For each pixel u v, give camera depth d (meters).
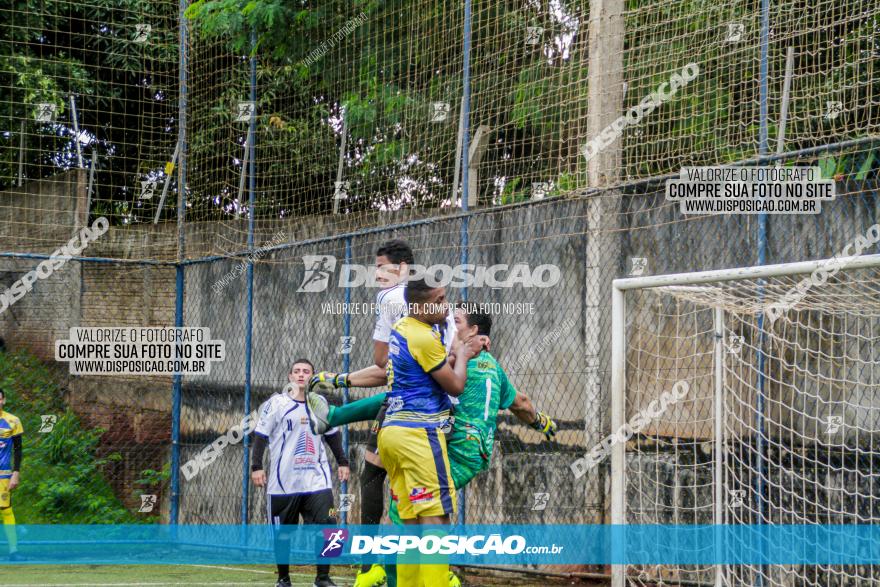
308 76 18.19
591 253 12.09
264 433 11.64
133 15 21.58
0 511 15.09
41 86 21.05
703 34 12.67
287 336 15.65
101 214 22.22
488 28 13.93
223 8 17.94
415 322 8.74
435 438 8.70
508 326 12.98
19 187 20.23
